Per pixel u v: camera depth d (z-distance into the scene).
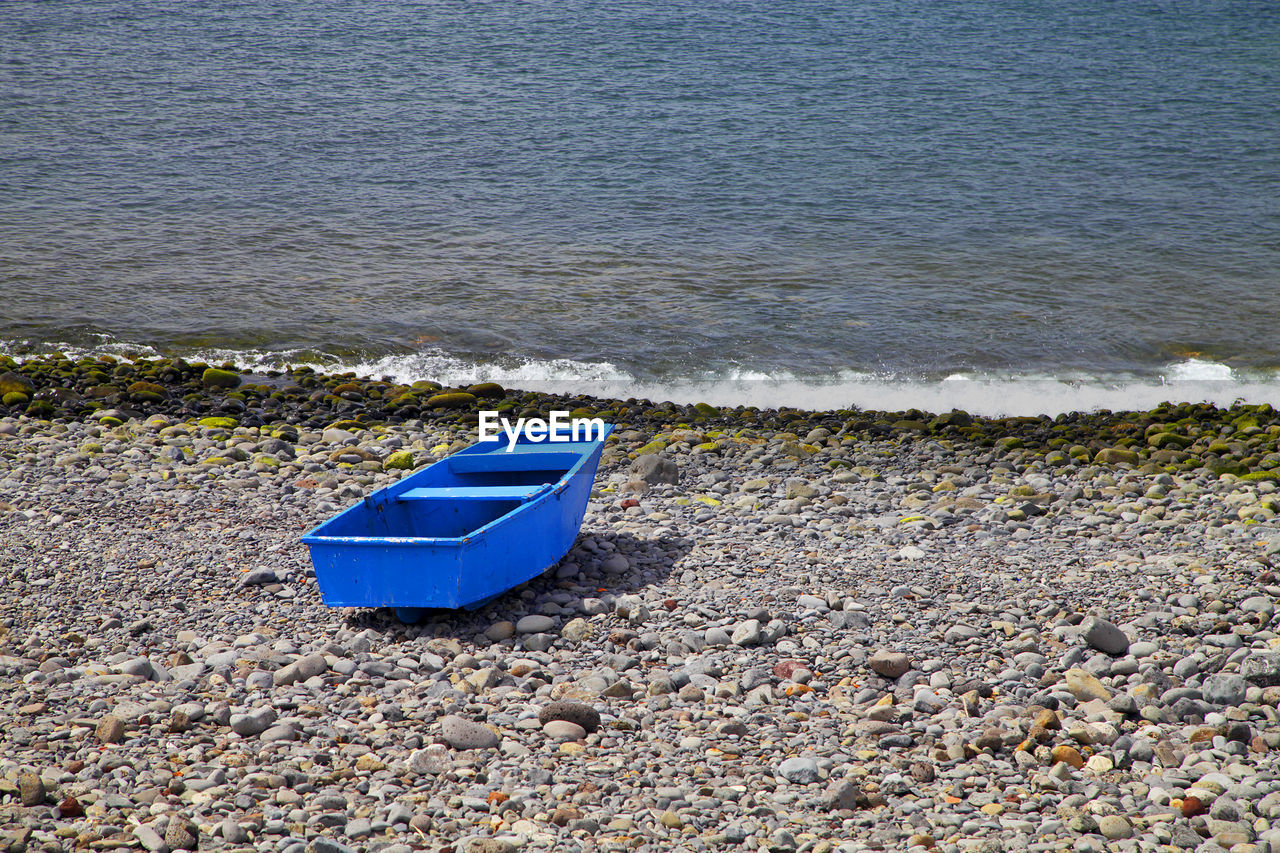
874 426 15.05
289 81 42.09
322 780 5.62
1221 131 36.62
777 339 19.62
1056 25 57.28
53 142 32.44
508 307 20.94
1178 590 8.53
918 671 7.16
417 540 7.74
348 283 22.03
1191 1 65.69
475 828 5.23
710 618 8.08
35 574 8.73
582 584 8.91
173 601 8.32
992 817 5.35
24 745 5.89
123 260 22.98
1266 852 4.96
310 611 8.31
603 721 6.46
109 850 4.86
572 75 44.06
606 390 17.56
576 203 28.12
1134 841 5.09
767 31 53.91
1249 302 21.59
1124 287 22.41
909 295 21.81
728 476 12.48
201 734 6.12
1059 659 7.28
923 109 39.41
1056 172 31.69
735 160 32.59
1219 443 13.88
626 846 5.08
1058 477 12.73
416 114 37.50
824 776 5.78
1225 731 6.19
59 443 12.84
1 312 19.86
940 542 10.04
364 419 15.02
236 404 15.27
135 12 54.34
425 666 7.28
